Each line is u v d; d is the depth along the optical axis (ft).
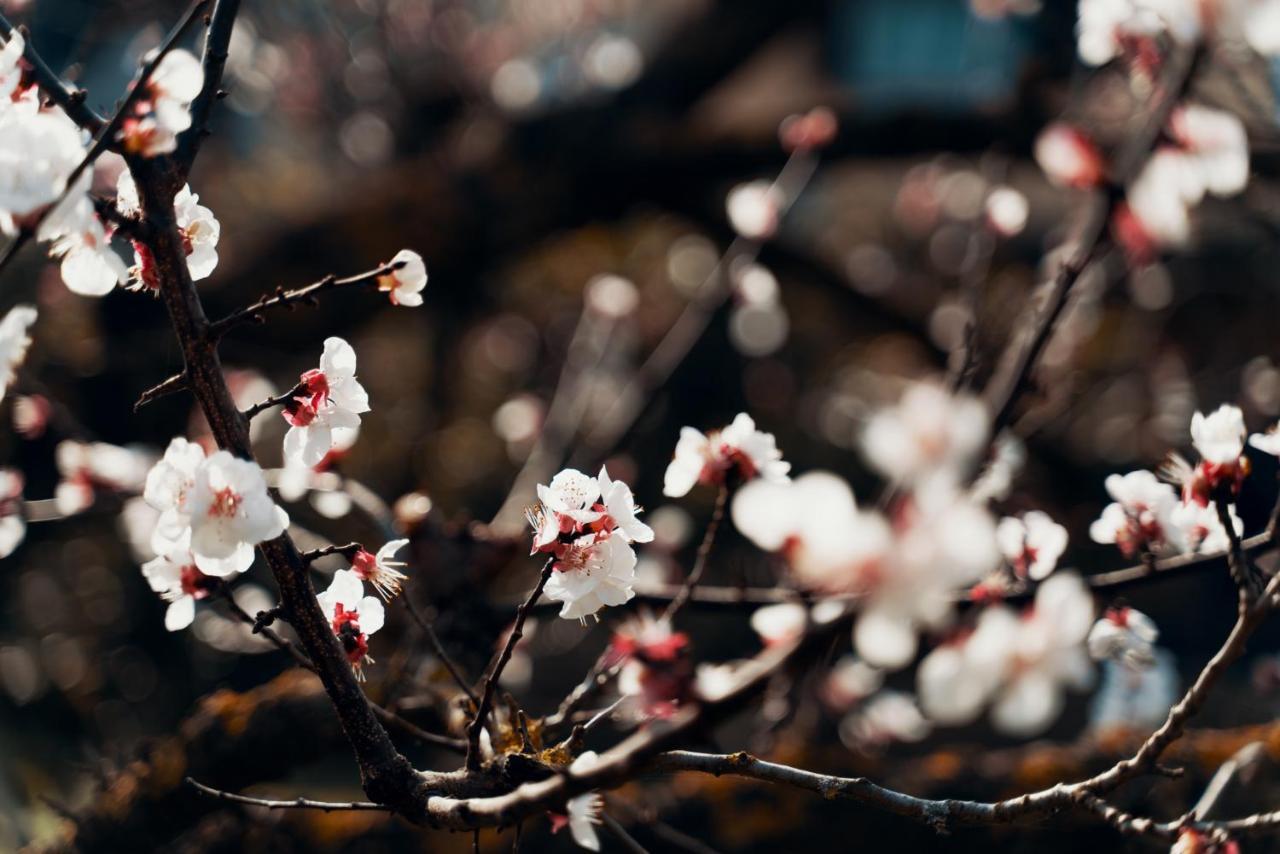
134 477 9.70
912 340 20.27
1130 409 20.12
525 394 20.61
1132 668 5.98
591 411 17.44
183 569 4.96
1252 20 4.29
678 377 23.06
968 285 12.27
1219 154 4.77
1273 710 13.57
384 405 24.41
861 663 11.42
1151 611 19.07
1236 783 8.15
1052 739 12.51
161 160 4.66
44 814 11.94
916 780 8.73
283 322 17.16
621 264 26.84
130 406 15.40
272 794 10.09
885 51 32.53
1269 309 18.29
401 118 23.76
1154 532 5.91
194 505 4.08
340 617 5.08
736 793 8.68
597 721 5.29
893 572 2.81
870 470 23.66
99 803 8.52
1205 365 19.04
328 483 9.14
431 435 23.65
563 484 4.87
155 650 17.24
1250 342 18.67
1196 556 6.26
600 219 18.92
